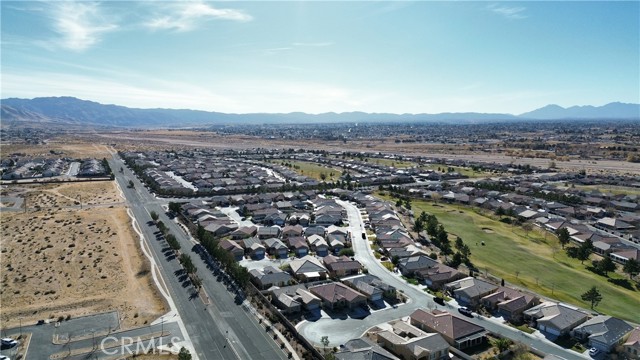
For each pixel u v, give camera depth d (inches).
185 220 6402.6
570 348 3154.5
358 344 3021.7
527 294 3905.0
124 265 4579.2
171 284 4116.6
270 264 4832.7
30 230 5753.0
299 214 6865.2
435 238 5713.6
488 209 7549.2
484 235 6028.5
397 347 3063.5
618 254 5201.8
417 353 2915.8
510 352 3053.6
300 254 5177.2
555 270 4773.6
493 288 4010.8
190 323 3395.7
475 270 4658.0
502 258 5103.3
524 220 6835.6
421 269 4539.9
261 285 4138.8
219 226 5895.7
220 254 4522.6
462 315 3668.8
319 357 2938.0
